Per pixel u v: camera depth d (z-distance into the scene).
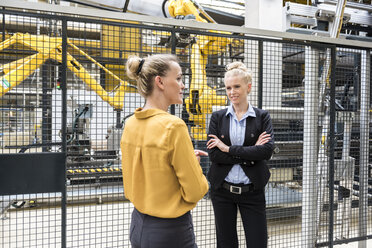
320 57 2.57
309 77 2.44
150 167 1.01
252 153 1.54
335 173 3.05
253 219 1.65
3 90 2.63
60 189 1.75
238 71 1.65
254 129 1.65
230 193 1.68
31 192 1.68
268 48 2.91
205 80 3.56
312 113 2.44
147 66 1.07
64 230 1.79
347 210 3.31
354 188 3.96
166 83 1.07
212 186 1.75
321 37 2.33
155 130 1.00
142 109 1.14
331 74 2.42
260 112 1.69
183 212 1.03
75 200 4.15
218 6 7.62
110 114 4.36
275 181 3.32
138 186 1.06
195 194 1.01
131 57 1.13
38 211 3.92
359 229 2.68
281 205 3.44
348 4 2.84
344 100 3.56
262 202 1.68
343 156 3.16
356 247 2.87
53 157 1.72
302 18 2.61
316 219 2.45
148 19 1.87
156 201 1.01
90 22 1.78
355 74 3.36
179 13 4.20
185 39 3.60
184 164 0.98
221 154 1.65
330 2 2.72
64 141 1.75
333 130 2.41
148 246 1.03
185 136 1.00
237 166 1.66
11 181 1.64
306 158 2.44
